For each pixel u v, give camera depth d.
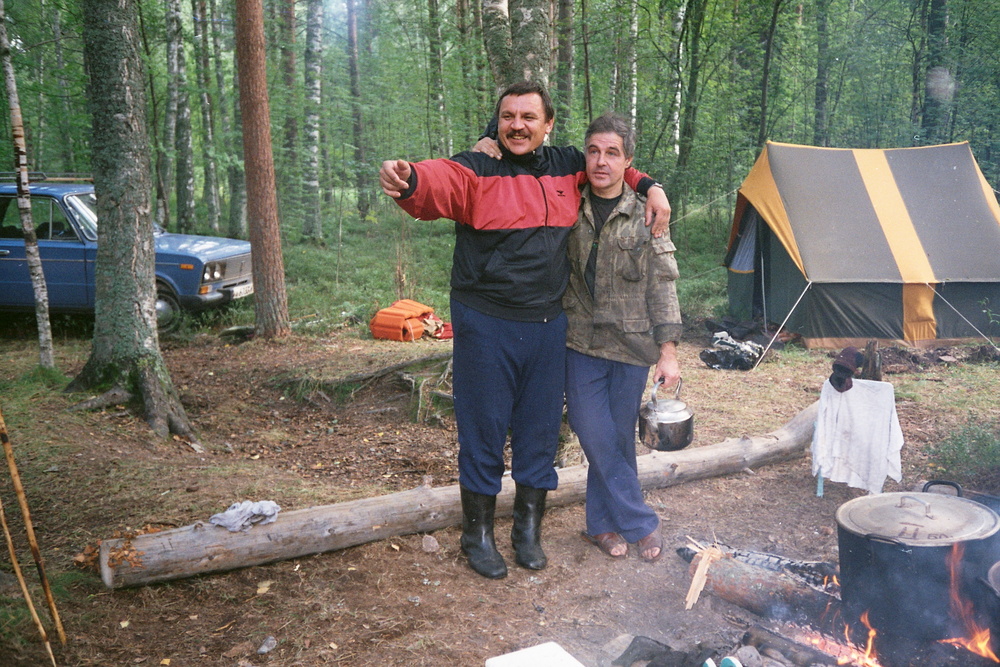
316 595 3.13
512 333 3.23
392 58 20.25
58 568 3.31
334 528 3.48
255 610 3.03
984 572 2.53
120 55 5.89
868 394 4.15
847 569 2.69
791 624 2.96
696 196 17.73
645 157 15.52
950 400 6.70
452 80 15.42
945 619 2.53
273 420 6.52
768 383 7.59
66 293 9.40
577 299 3.44
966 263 9.27
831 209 9.62
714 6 15.51
